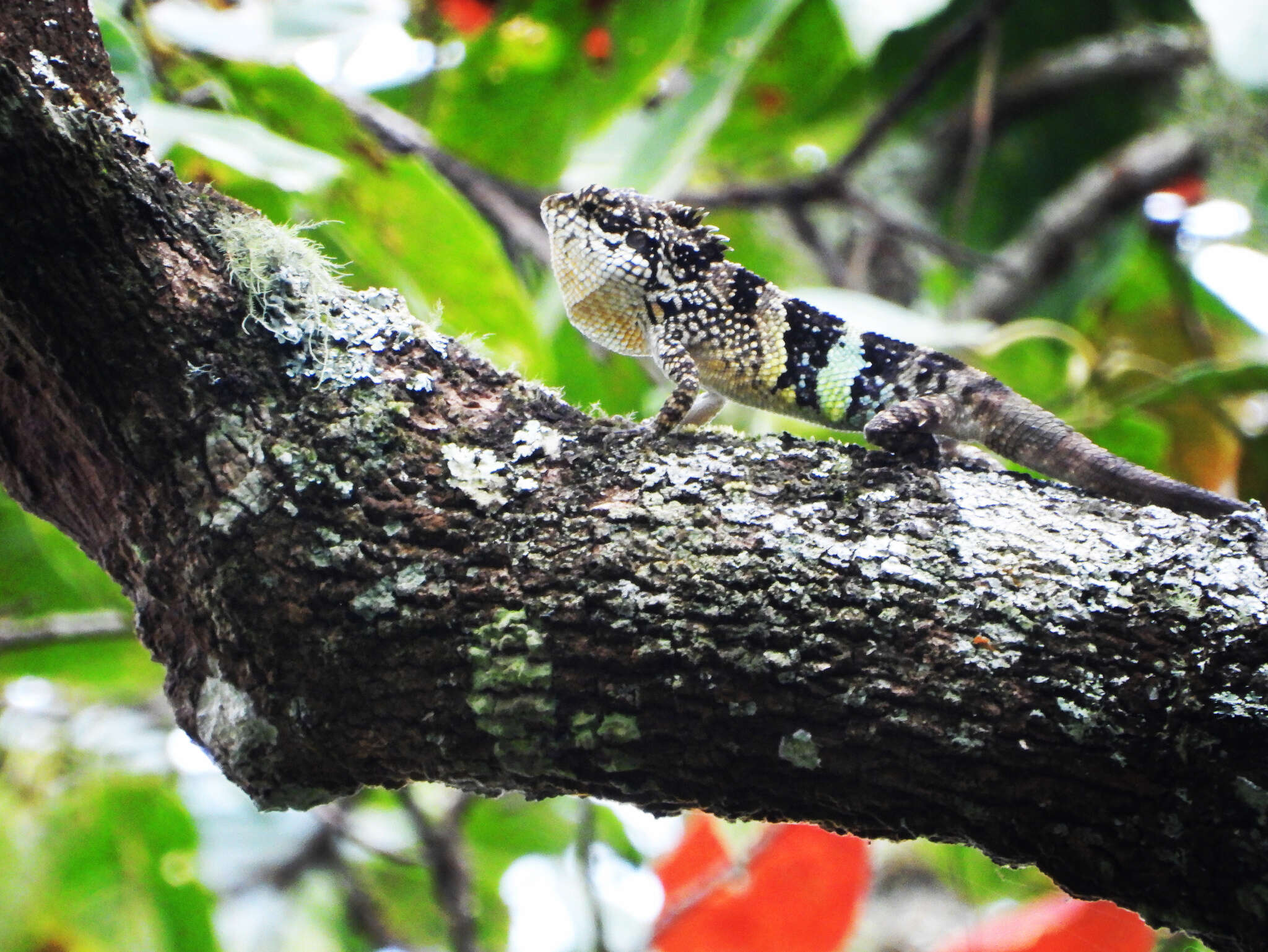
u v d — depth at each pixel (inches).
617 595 164.2
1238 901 149.3
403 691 167.6
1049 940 288.8
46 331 168.4
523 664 164.2
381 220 296.0
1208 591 155.9
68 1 177.8
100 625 376.8
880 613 160.7
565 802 485.7
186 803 416.2
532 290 424.5
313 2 351.6
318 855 486.9
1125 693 153.1
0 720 405.4
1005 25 465.7
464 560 168.9
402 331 186.2
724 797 166.2
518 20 389.1
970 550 165.0
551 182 430.3
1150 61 465.7
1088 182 502.3
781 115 447.2
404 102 468.4
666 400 243.1
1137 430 347.9
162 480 174.4
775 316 256.4
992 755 155.2
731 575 164.1
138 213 171.8
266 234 182.2
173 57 293.3
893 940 358.3
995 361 379.2
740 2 421.7
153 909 347.3
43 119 159.5
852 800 161.5
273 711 172.7
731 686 160.7
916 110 494.0
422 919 510.3
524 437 180.2
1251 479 341.4
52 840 350.0
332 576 168.4
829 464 180.1
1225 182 444.8
